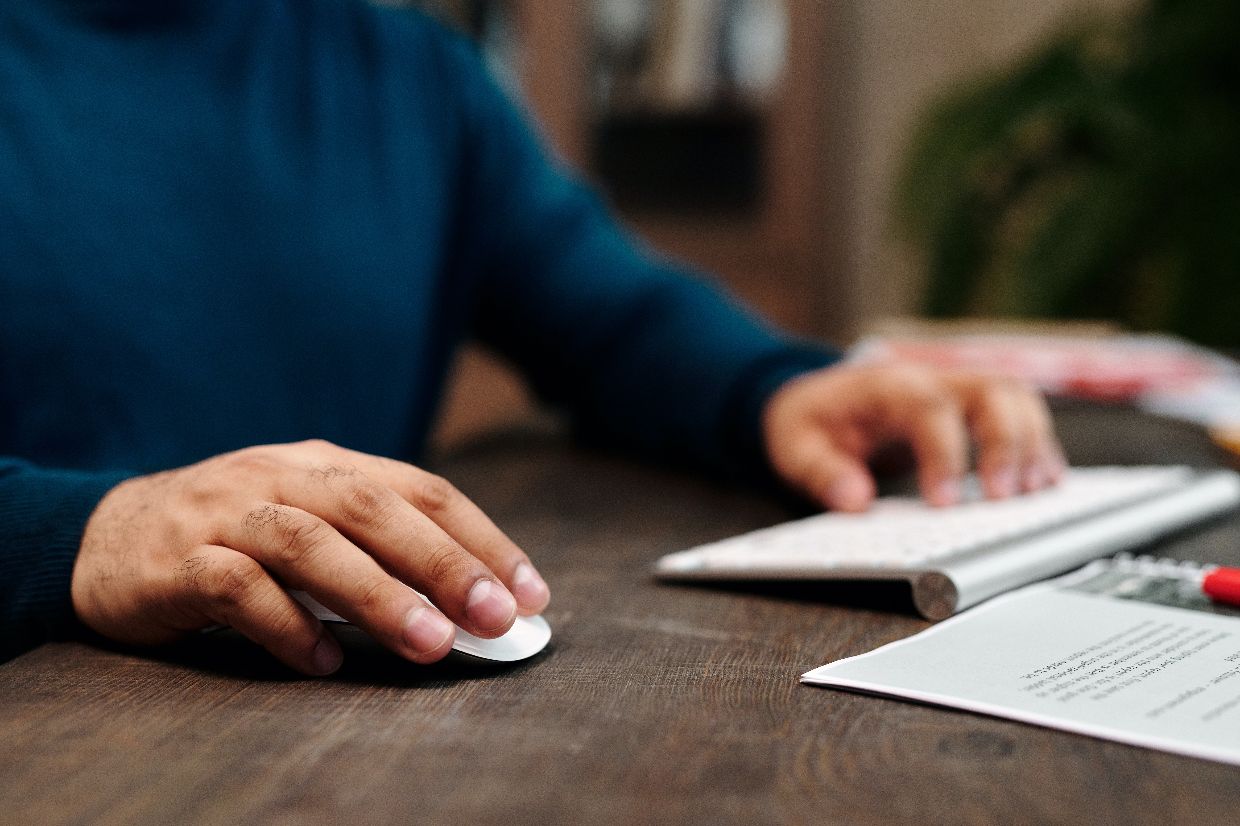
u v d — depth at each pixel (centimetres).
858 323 284
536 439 95
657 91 256
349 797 25
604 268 93
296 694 33
